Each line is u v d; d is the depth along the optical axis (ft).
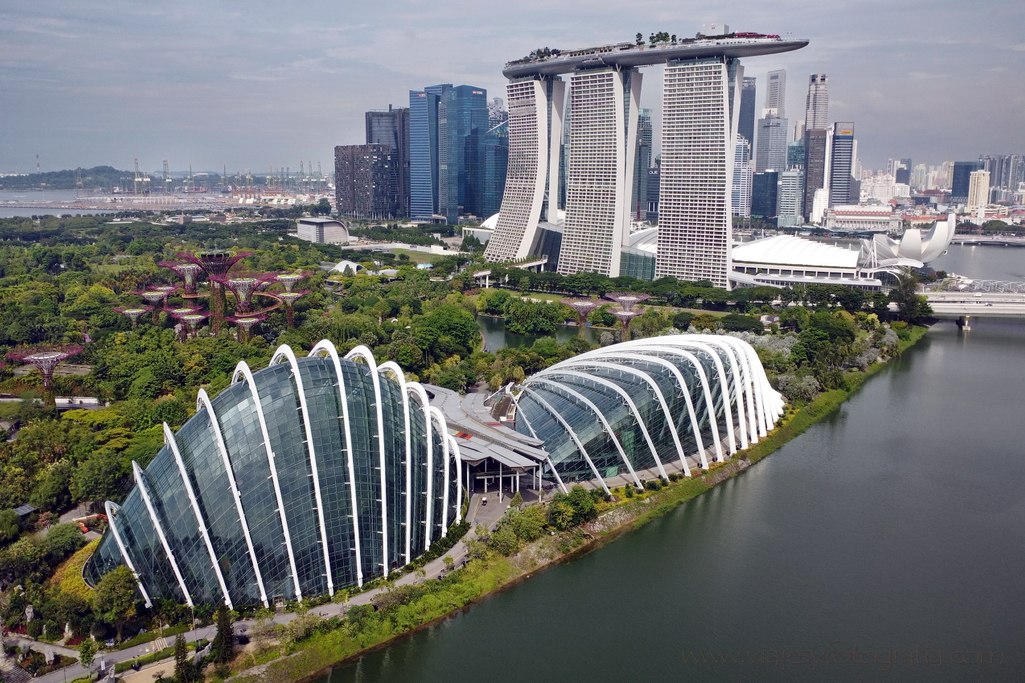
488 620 620.49
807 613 630.74
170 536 596.70
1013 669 558.15
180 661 517.96
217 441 611.47
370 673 556.51
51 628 563.48
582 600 649.20
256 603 602.85
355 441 649.61
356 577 637.30
